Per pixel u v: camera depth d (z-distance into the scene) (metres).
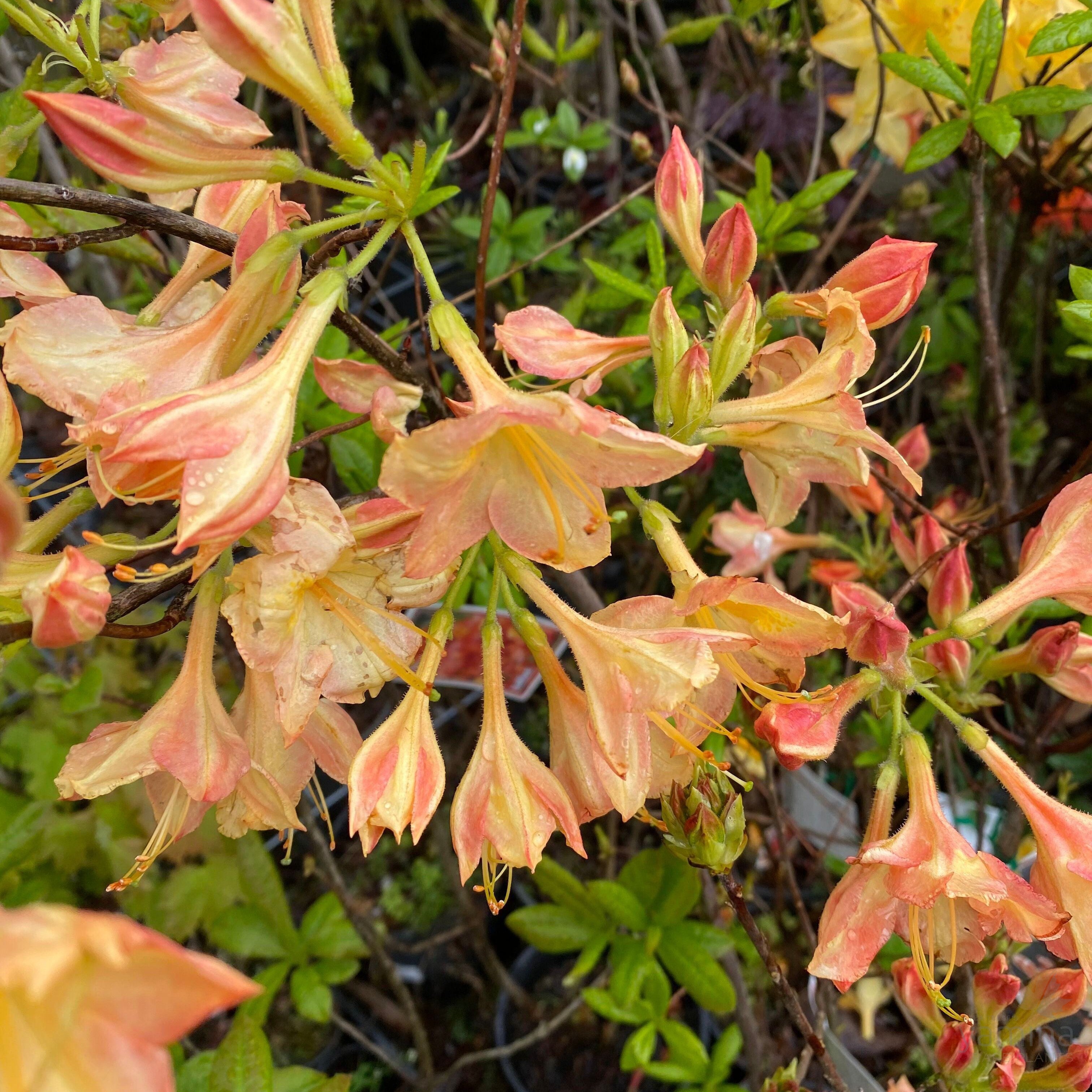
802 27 0.51
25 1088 0.15
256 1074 0.30
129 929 0.14
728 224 0.27
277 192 0.26
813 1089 0.46
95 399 0.22
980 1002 0.29
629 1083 0.54
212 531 0.20
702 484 0.54
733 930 0.46
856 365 0.25
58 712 0.56
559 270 0.62
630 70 0.52
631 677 0.23
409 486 0.21
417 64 0.95
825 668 0.53
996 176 0.55
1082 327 0.30
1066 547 0.27
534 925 0.44
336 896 0.48
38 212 0.33
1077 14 0.29
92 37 0.26
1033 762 0.40
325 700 0.26
